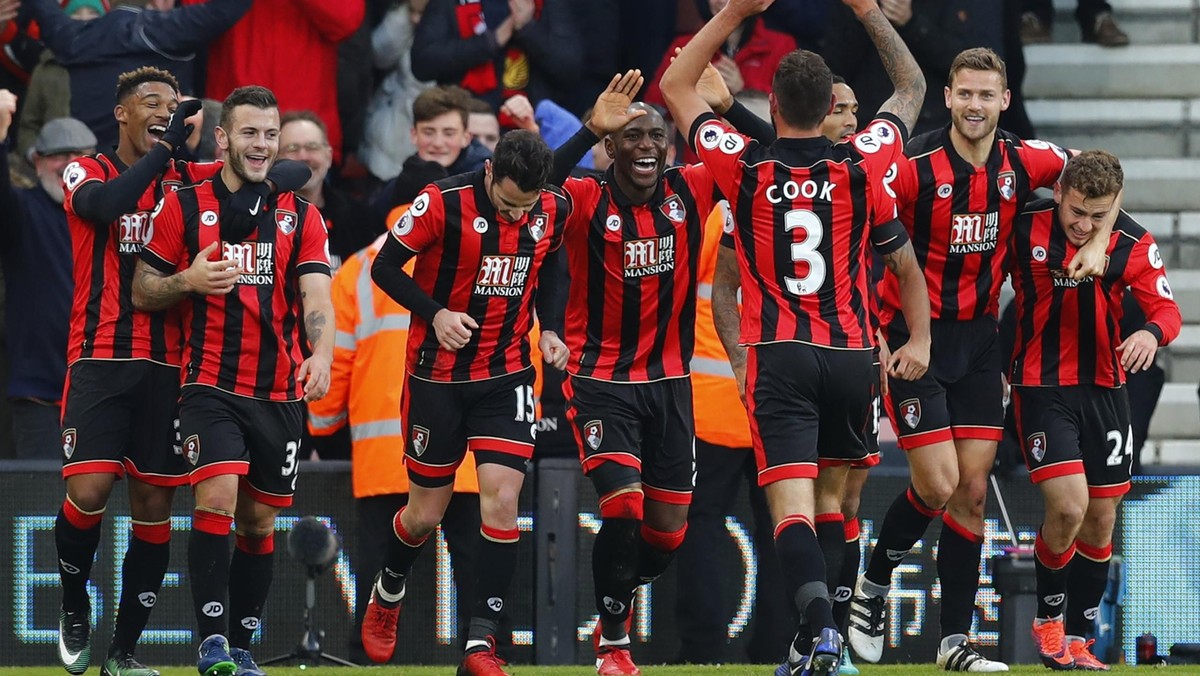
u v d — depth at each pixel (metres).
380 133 35.81
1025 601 28.31
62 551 23.69
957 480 24.84
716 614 28.80
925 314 22.33
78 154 29.95
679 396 24.61
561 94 36.69
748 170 21.25
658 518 24.94
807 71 21.08
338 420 29.11
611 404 24.17
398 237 22.80
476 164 30.95
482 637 22.77
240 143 22.42
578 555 29.14
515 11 35.53
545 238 23.30
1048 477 24.83
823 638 19.64
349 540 28.86
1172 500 30.06
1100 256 23.88
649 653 29.17
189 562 22.53
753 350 21.27
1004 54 36.09
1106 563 25.98
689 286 24.38
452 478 24.03
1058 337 24.94
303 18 34.41
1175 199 40.00
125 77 23.55
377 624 25.75
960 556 25.56
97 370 23.14
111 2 36.09
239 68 34.16
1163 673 24.92
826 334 21.02
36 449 30.02
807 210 21.08
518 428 23.34
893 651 29.64
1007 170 24.59
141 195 22.67
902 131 22.69
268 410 22.92
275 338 22.94
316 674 25.45
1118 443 25.25
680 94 22.03
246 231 22.78
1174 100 40.88
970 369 25.06
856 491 25.34
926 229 24.64
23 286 30.05
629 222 23.86
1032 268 24.84
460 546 28.22
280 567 28.80
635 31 37.91
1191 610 29.88
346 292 28.67
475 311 23.17
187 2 34.94
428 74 35.19
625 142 23.50
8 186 29.39
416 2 35.91
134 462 23.48
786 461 20.92
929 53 34.44
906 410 24.92
